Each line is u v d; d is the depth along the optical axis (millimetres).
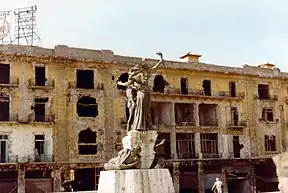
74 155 53312
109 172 18500
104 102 56125
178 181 58000
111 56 57312
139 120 19672
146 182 18375
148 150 19469
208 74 64125
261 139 66812
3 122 49875
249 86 67688
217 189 39562
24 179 50062
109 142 55562
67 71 54688
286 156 3307
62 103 53781
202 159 60219
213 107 65000
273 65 71750
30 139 51281
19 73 52219
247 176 63906
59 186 51438
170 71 61000
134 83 20188
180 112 64000
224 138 63719
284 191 3246
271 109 69375
